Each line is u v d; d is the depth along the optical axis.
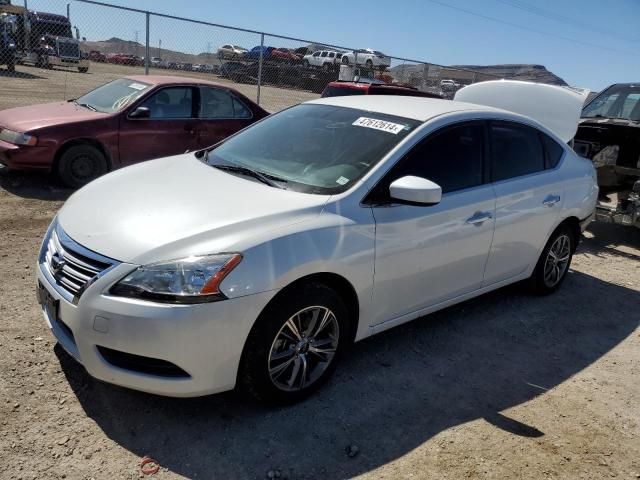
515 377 3.68
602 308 5.01
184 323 2.55
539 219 4.48
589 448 3.03
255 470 2.60
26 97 13.90
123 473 2.50
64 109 7.52
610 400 3.53
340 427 2.96
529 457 2.89
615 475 2.84
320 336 3.14
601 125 7.02
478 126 4.06
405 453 2.82
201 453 2.67
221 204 3.04
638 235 7.81
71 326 2.70
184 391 2.67
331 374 3.26
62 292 2.78
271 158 3.72
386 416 3.10
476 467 2.78
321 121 4.01
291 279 2.81
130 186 3.40
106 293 2.61
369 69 16.59
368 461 2.74
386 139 3.60
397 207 3.36
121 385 2.70
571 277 5.75
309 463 2.68
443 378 3.56
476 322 4.42
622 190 7.09
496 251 4.15
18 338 3.42
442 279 3.77
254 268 2.70
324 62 16.08
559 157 4.83
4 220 5.66
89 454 2.58
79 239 2.85
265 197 3.15
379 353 3.78
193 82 7.87
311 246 2.89
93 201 3.24
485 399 3.38
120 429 2.77
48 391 2.97
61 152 6.93
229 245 2.70
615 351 4.21
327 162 3.52
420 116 3.82
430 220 3.52
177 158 4.09
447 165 3.76
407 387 3.40
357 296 3.20
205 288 2.58
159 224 2.85
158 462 2.59
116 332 2.57
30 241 5.13
